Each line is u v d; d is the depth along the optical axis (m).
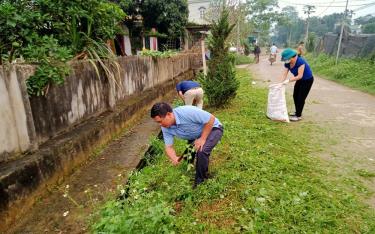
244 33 29.62
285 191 3.34
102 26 5.58
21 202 2.91
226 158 4.38
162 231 2.59
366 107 7.84
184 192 3.36
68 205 3.13
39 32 4.73
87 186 3.55
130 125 6.17
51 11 4.61
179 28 19.34
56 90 3.97
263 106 7.76
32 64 3.62
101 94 5.39
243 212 3.02
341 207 3.06
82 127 4.54
